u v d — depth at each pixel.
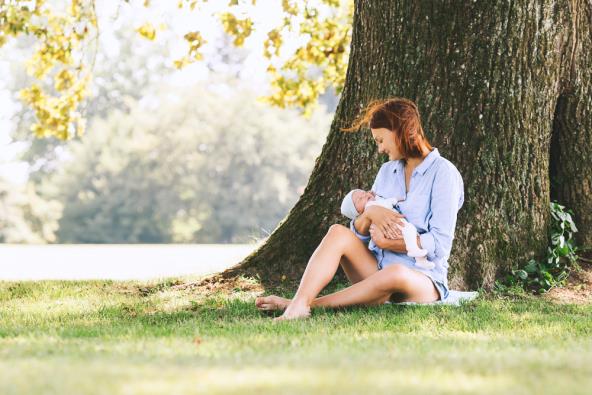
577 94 6.51
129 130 45.69
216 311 5.35
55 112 11.17
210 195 45.22
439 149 6.12
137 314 5.34
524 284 6.13
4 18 9.74
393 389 2.48
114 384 2.51
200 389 2.44
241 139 45.81
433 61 6.20
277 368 2.84
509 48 6.07
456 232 6.02
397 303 5.12
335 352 3.33
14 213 43.69
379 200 5.14
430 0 6.18
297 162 46.62
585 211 6.66
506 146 6.11
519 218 6.13
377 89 6.40
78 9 10.84
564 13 6.26
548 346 3.69
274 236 6.70
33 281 7.44
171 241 44.75
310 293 4.83
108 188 44.59
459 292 5.50
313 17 11.62
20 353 3.34
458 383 2.61
